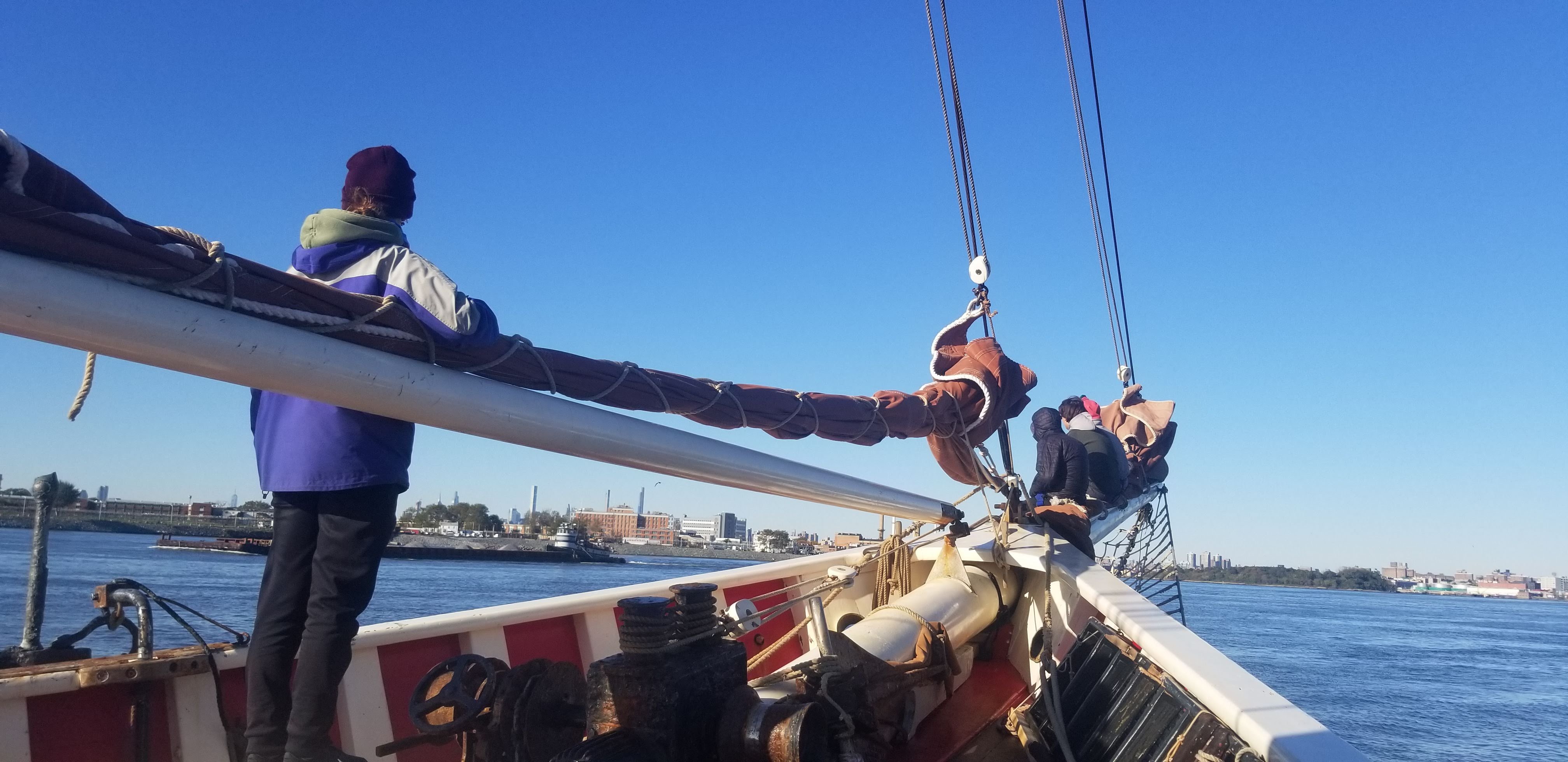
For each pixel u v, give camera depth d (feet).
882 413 11.02
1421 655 144.05
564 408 6.60
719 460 8.12
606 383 7.19
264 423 7.36
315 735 6.88
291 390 5.13
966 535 13.26
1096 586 11.66
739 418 8.77
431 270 6.13
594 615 11.75
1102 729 9.43
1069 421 24.29
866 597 15.26
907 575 14.19
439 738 7.19
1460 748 76.74
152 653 8.13
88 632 8.16
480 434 6.15
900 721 10.43
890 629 11.01
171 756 8.15
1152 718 9.02
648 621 6.00
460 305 5.95
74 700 7.65
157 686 8.21
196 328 4.48
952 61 15.48
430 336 5.93
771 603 13.71
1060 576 12.53
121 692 7.95
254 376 4.87
